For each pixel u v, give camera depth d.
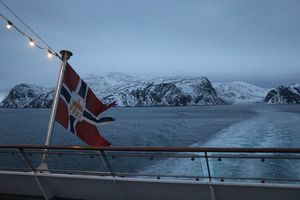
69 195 4.60
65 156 4.62
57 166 4.58
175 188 4.18
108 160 4.29
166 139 37.78
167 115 115.44
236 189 3.96
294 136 31.61
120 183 4.36
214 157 4.00
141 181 4.24
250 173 4.16
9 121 79.88
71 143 35.44
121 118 95.44
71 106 5.08
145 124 66.31
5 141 36.75
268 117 70.25
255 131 37.78
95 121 5.33
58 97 4.94
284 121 54.28
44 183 4.62
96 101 5.39
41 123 71.38
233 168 4.29
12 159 4.64
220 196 4.05
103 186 4.43
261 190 3.87
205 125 57.16
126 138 40.19
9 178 4.76
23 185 4.73
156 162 4.68
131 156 4.24
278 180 3.84
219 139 32.16
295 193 3.75
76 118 5.11
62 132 46.88
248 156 3.88
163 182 4.17
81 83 5.25
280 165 6.70
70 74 5.16
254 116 78.94
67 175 4.48
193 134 41.72
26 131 49.44
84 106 5.24
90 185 4.47
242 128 43.25
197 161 4.30
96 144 5.28
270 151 3.38
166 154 4.15
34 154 4.59
